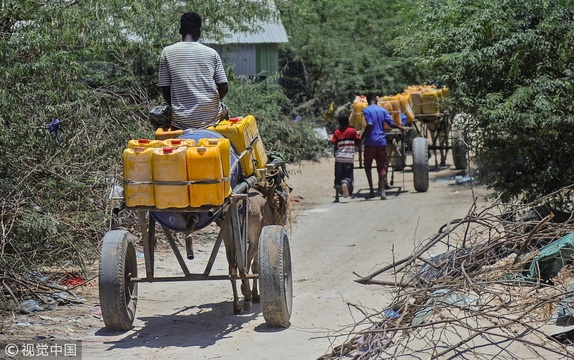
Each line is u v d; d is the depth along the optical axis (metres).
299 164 21.95
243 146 8.59
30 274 9.77
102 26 13.26
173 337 8.20
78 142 11.82
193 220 7.88
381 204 17.02
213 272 11.16
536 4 11.24
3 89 9.62
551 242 8.50
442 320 6.87
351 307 9.16
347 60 29.33
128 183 7.73
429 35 12.36
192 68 8.78
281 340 8.02
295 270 11.29
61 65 10.47
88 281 9.89
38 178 10.69
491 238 8.72
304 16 28.62
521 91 10.80
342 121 17.70
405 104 19.88
